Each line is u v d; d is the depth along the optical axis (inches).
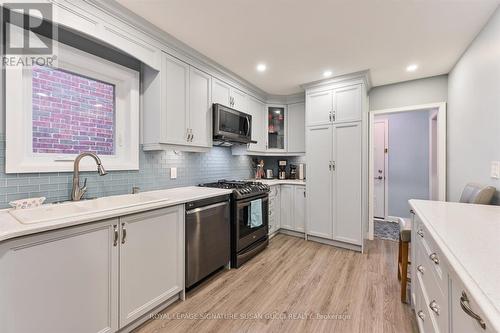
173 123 89.0
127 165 83.0
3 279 40.5
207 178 122.6
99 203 70.4
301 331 63.6
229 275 95.2
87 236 51.8
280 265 104.5
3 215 51.5
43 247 45.0
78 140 74.0
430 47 91.2
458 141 103.1
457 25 76.4
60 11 58.3
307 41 87.6
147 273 65.2
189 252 79.3
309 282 89.6
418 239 59.2
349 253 118.3
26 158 61.5
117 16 69.6
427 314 48.2
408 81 128.3
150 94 86.0
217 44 90.5
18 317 42.3
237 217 101.2
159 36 81.6
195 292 82.7
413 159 177.2
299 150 154.5
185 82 94.0
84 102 75.5
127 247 59.9
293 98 156.2
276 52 96.6
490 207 61.5
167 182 99.5
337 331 63.5
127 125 85.0
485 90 76.5
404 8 68.2
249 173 160.1
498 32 67.7
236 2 66.4
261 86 139.2
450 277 33.5
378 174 189.0
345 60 103.3
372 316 69.6
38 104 64.6
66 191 67.9
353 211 121.0
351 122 120.6
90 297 52.4
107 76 79.6
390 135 184.5
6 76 55.9
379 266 103.3
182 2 66.5
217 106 106.0
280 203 149.3
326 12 70.4
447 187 118.3
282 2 66.1
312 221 134.1
